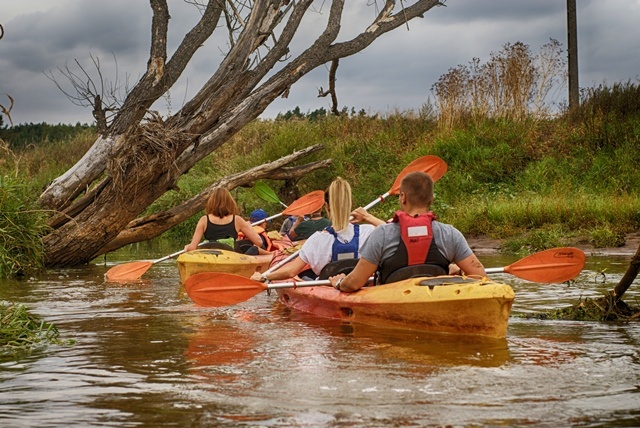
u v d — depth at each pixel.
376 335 5.22
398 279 5.50
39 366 4.32
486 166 18.08
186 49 11.09
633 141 17.22
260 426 3.09
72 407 3.43
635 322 5.70
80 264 11.57
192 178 20.53
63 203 11.40
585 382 3.76
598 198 14.88
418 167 8.12
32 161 22.72
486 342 4.88
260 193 12.39
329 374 4.00
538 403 3.38
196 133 10.84
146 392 3.68
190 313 6.54
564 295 7.30
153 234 12.47
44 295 7.95
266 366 4.24
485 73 19.94
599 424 3.06
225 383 3.84
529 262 5.76
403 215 5.47
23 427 3.12
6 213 10.45
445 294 5.07
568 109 20.00
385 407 3.34
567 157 17.81
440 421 3.12
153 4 10.89
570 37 21.72
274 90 11.71
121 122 10.99
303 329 5.56
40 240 10.79
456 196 17.22
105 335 5.39
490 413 3.23
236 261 8.68
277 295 7.91
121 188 10.74
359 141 20.56
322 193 9.95
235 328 5.66
